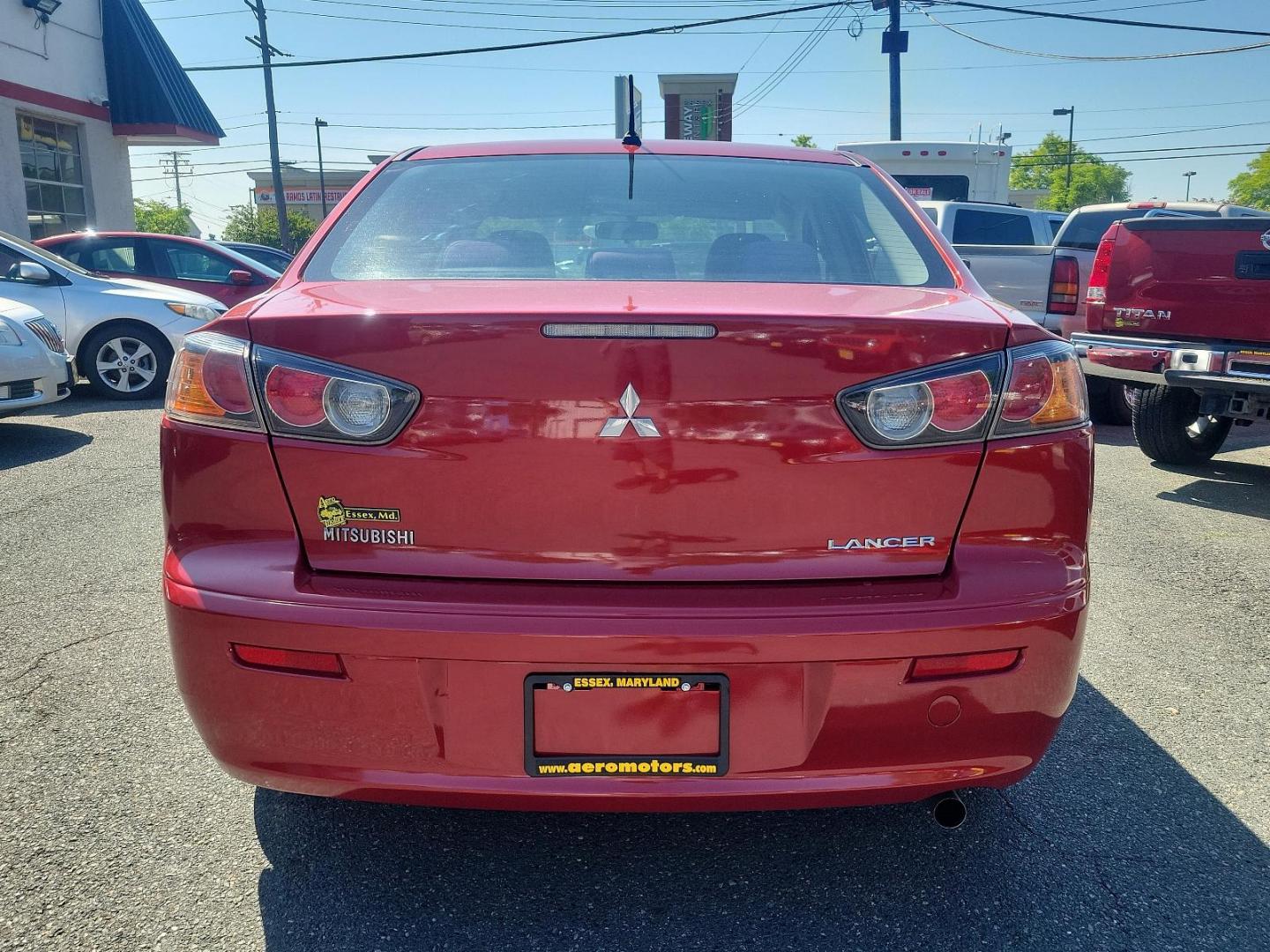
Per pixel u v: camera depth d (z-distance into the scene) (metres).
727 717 1.90
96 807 2.60
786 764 1.94
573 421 1.89
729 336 1.88
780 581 1.95
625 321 1.87
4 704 3.14
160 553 4.59
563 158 2.90
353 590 1.92
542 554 1.93
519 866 2.40
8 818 2.54
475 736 1.92
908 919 2.21
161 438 2.05
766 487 1.92
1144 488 6.11
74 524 5.02
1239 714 3.20
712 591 1.93
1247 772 2.84
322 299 2.11
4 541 4.73
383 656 1.89
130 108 17.27
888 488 1.94
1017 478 1.97
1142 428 6.64
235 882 2.31
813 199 2.75
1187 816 2.62
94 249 11.04
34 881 2.29
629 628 1.86
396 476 1.92
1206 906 2.26
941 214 11.04
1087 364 6.32
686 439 1.90
